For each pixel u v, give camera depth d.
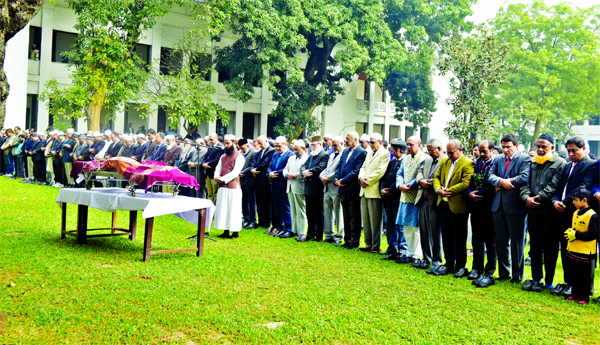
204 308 4.60
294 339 3.97
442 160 6.76
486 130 10.78
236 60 23.14
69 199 7.43
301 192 8.96
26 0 3.97
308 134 25.52
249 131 29.08
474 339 4.14
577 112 27.98
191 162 10.65
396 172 7.54
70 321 4.14
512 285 6.15
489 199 6.36
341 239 8.73
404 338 4.13
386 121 33.94
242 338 3.95
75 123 24.22
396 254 7.46
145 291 5.03
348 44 22.55
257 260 6.86
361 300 5.14
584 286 5.48
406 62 26.84
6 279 5.30
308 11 22.16
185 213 7.21
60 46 23.66
